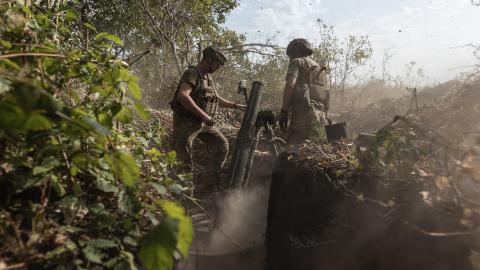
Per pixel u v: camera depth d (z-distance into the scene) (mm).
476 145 1842
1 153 1631
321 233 2334
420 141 2074
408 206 1778
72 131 1555
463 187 1798
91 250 1384
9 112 1222
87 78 1927
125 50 10391
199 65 3799
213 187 3867
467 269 1507
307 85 3814
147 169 2252
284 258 2670
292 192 2768
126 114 1803
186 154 3707
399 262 1731
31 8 2475
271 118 3709
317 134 3543
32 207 1503
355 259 2006
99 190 1819
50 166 1513
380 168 2053
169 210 1328
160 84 10016
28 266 1316
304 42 4066
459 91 2398
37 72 1704
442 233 1572
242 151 3543
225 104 4188
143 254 1289
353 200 2113
